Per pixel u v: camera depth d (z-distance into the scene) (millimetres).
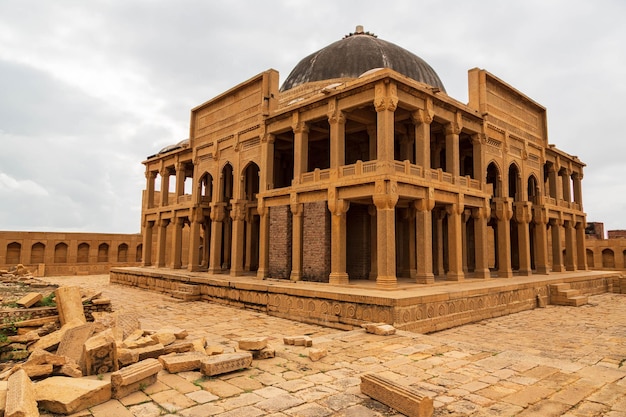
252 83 27734
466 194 23125
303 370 8805
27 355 11406
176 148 35875
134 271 31891
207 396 7211
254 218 30078
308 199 22766
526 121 30562
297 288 18328
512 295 20922
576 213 36000
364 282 21641
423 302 15602
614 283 30812
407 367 9078
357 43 31328
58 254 40438
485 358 9789
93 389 6754
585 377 8383
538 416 6527
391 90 19422
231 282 22406
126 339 10758
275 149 31016
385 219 18625
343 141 21828
